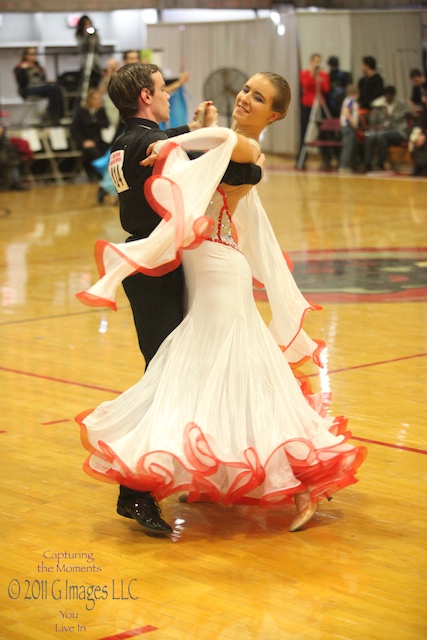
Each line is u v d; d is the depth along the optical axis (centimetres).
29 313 826
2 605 312
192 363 368
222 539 368
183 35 2436
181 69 2455
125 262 348
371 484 421
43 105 2067
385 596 314
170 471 353
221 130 358
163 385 366
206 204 355
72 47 2258
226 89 2158
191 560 348
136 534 374
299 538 367
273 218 1383
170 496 420
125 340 716
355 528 375
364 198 1581
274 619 299
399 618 298
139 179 373
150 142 369
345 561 343
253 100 381
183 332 373
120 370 629
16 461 462
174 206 350
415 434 486
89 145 1819
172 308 384
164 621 299
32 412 542
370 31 2212
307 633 289
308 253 1088
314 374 606
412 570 334
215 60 2428
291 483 358
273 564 342
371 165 2023
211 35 2419
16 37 2227
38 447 482
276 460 357
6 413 540
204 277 371
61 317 806
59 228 1379
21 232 1348
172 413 360
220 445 354
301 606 307
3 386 597
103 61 2292
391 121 1978
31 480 437
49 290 930
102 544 364
